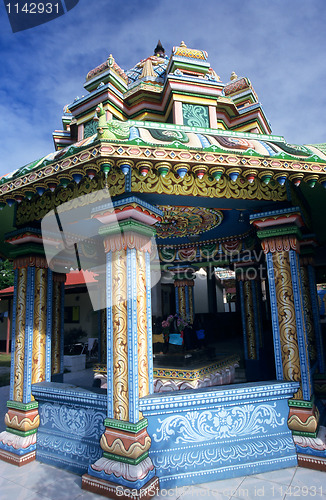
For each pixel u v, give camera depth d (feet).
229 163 9.68
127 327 10.77
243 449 11.12
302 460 11.23
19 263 14.48
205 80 16.01
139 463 9.93
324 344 24.85
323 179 10.79
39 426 13.16
